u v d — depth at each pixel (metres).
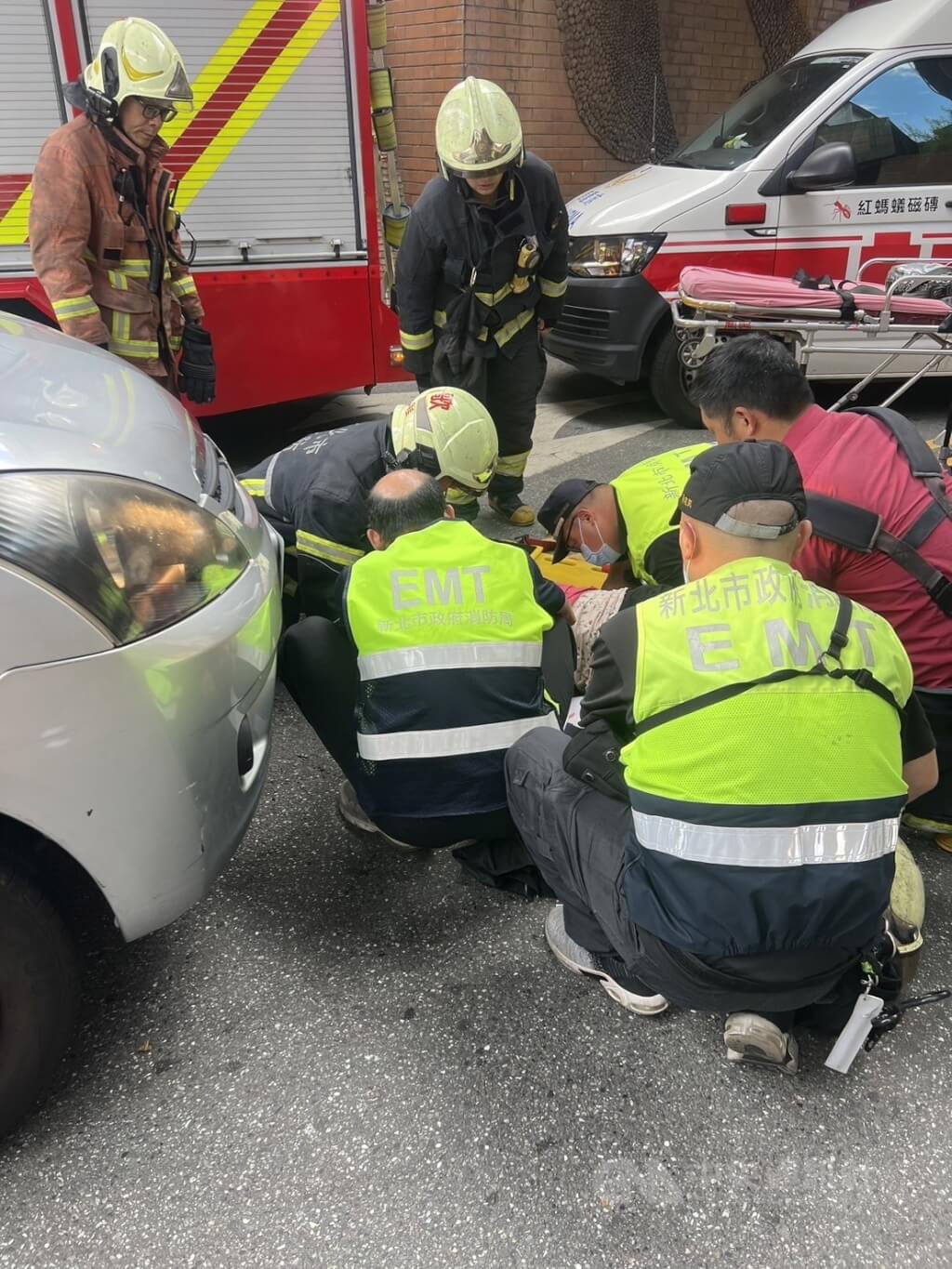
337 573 2.56
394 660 1.98
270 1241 1.53
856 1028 1.69
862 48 5.18
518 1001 1.97
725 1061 1.85
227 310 4.32
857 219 5.21
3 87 3.67
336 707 2.21
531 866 2.19
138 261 3.24
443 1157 1.66
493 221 3.48
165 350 3.46
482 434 2.56
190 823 1.61
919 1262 1.50
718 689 1.44
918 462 2.13
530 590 2.10
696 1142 1.69
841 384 6.30
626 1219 1.56
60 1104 1.76
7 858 1.50
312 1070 1.82
